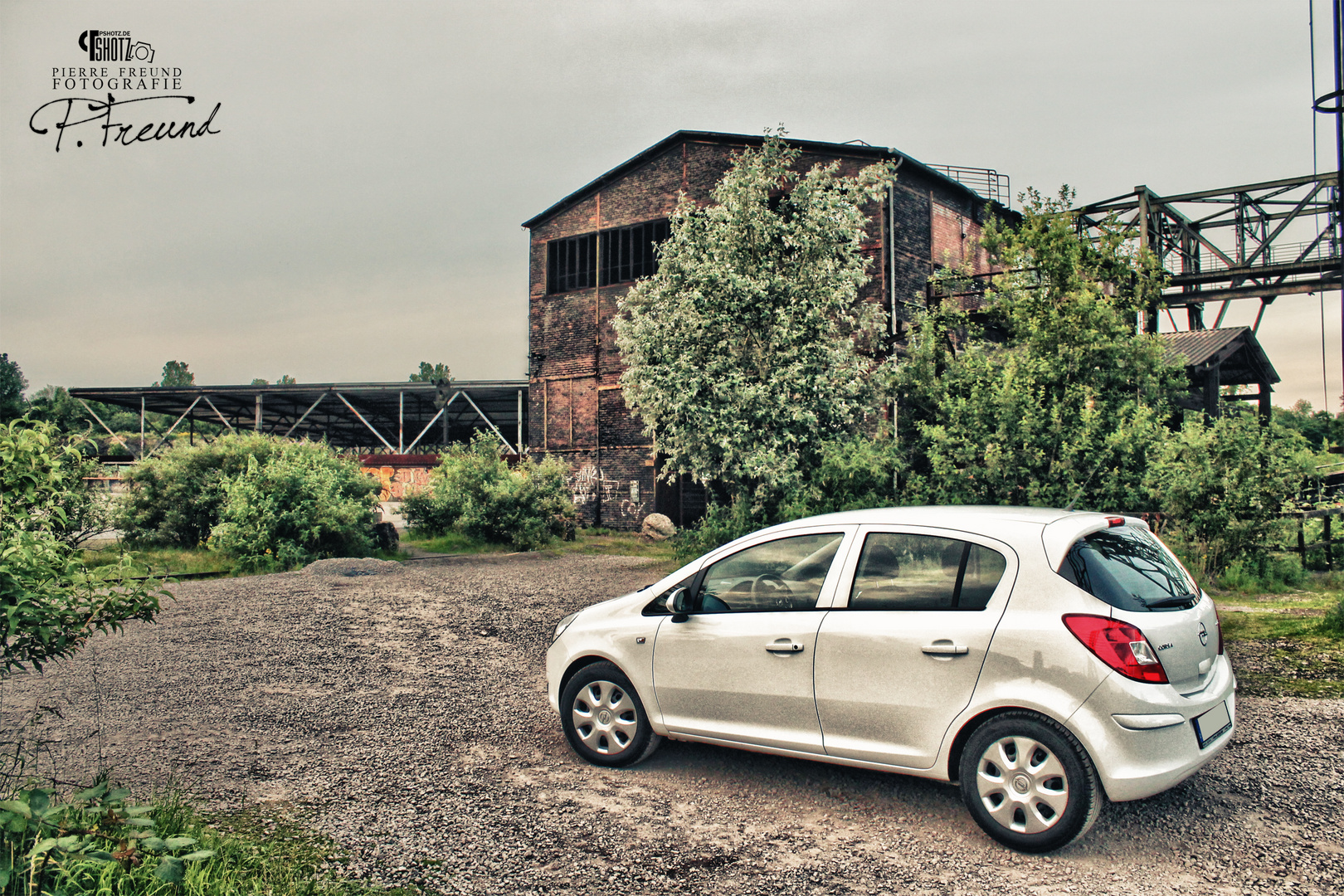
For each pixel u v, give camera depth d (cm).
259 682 714
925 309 1592
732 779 479
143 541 1684
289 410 4744
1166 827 397
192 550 1653
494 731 578
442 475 2136
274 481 1560
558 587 1293
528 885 351
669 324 1494
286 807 439
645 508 2473
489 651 841
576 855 380
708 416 1410
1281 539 1244
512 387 3581
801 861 373
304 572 1420
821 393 1421
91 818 354
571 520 2194
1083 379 1261
